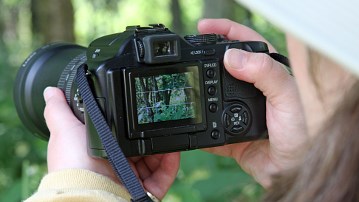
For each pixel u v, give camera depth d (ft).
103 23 42.73
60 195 4.51
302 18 2.13
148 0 54.70
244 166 5.61
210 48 5.00
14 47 19.81
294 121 4.88
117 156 4.52
